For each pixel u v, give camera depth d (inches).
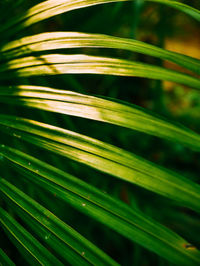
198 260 23.5
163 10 46.4
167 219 35.1
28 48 28.8
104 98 26.1
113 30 41.3
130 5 40.3
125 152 25.2
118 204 24.7
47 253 25.1
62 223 25.3
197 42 87.8
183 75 25.7
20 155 26.9
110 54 44.4
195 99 79.6
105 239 37.3
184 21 64.0
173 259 23.5
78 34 27.6
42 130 26.7
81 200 25.0
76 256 24.5
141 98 65.5
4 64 29.1
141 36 56.7
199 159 60.7
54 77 34.5
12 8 32.2
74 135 26.1
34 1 34.6
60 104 26.7
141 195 35.0
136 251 35.0
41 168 26.3
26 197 26.3
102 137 35.9
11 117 27.6
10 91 28.2
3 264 25.8
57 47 28.0
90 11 38.7
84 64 27.1
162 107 49.9
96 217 24.5
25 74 28.5
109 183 33.9
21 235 25.7
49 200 31.7
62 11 28.5
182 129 25.0
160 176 24.5
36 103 27.3
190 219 35.8
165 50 26.2
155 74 25.9
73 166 32.3
